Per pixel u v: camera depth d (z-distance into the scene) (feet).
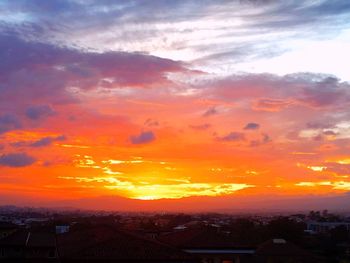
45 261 129.18
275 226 235.20
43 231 161.38
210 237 152.56
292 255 145.28
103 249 118.21
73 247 124.88
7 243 130.41
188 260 119.24
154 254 118.62
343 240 301.43
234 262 146.10
